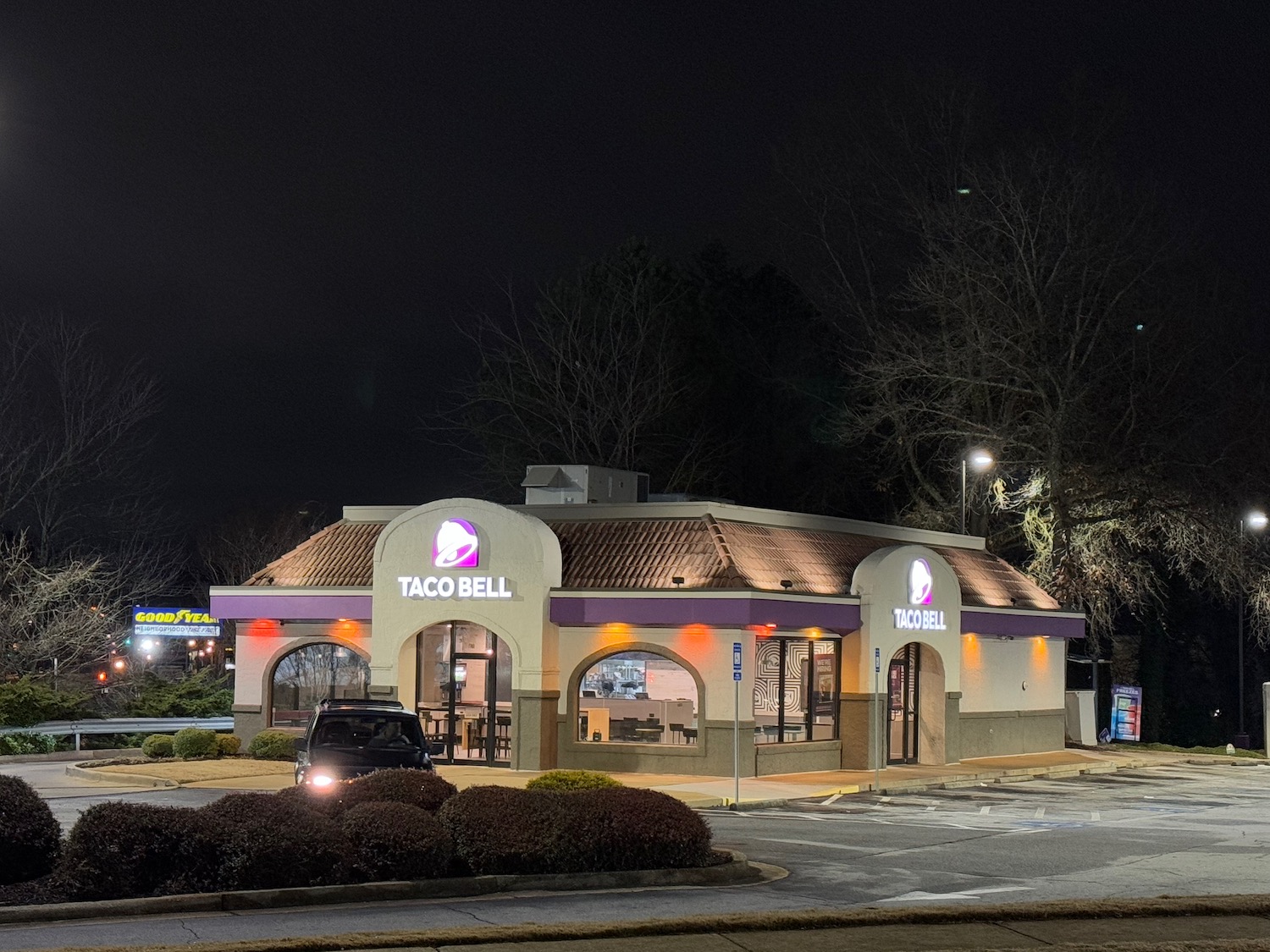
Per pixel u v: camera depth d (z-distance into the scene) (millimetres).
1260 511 48906
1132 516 50844
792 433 62156
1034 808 27953
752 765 31609
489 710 33156
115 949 11594
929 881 17641
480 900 15109
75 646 43344
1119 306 49344
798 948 12789
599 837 16484
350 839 15414
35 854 14562
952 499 54719
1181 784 35281
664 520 33469
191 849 14391
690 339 60594
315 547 36531
